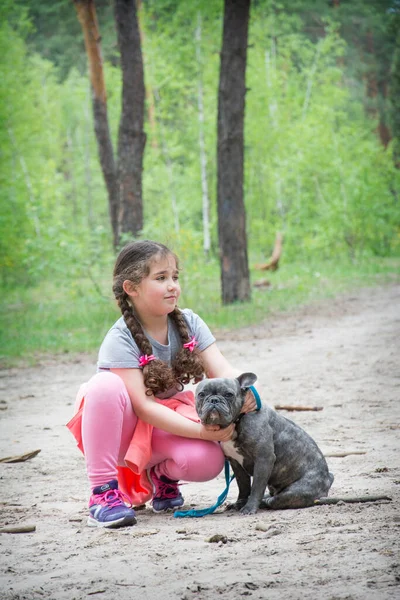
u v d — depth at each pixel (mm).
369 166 33656
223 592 3207
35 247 21984
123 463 4895
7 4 36406
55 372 12141
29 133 37094
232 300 20062
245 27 19562
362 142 37938
